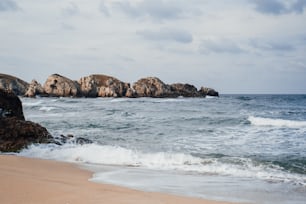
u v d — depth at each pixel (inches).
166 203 265.4
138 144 633.0
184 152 546.9
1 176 337.7
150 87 4244.6
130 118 1161.4
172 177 383.9
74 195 274.5
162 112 1441.9
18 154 523.8
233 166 445.1
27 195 268.2
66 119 1121.4
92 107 1800.0
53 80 4079.7
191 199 284.2
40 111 1515.7
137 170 422.9
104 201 260.7
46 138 601.6
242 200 295.3
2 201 249.3
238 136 729.0
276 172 414.9
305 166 444.5
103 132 811.4
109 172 406.9
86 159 497.0
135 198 274.5
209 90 4781.0
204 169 430.6
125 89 4286.4
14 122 603.8
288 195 315.0
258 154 525.7
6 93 680.4
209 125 940.6
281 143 634.2
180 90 4517.7
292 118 1164.5
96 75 4884.4
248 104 2223.2
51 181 327.3
